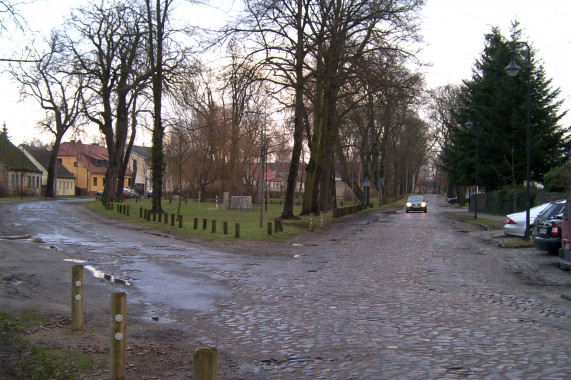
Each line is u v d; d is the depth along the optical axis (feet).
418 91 98.58
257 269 46.50
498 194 146.72
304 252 61.16
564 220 43.42
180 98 108.06
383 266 49.14
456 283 39.99
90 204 162.50
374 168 216.95
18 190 221.25
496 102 141.49
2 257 48.06
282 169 306.55
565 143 139.95
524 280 42.19
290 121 121.70
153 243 65.57
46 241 64.39
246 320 27.91
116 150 155.43
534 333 24.99
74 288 24.53
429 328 25.91
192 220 106.01
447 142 230.48
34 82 157.07
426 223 117.39
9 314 27.14
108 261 48.73
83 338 23.40
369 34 97.45
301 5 100.63
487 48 156.97
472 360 20.68
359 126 169.17
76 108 175.52
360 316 28.60
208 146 191.11
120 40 137.69
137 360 20.72
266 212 142.92
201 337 24.59
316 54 103.65
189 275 42.42
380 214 162.61
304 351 22.26
